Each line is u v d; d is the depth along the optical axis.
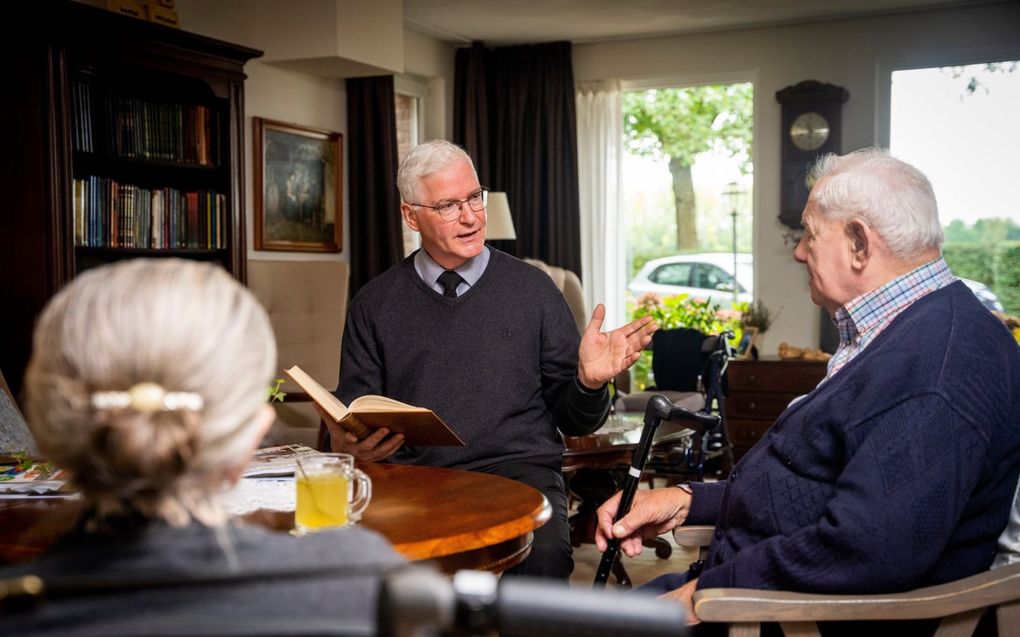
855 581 1.51
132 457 0.71
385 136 6.64
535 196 7.64
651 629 0.60
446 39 7.51
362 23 5.82
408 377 2.58
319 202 6.46
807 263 1.84
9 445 2.57
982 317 1.65
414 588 0.60
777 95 7.05
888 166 1.75
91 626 0.64
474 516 1.68
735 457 6.33
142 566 0.71
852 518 1.51
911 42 6.83
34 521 1.61
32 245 3.89
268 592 0.69
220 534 0.75
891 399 1.58
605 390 2.43
